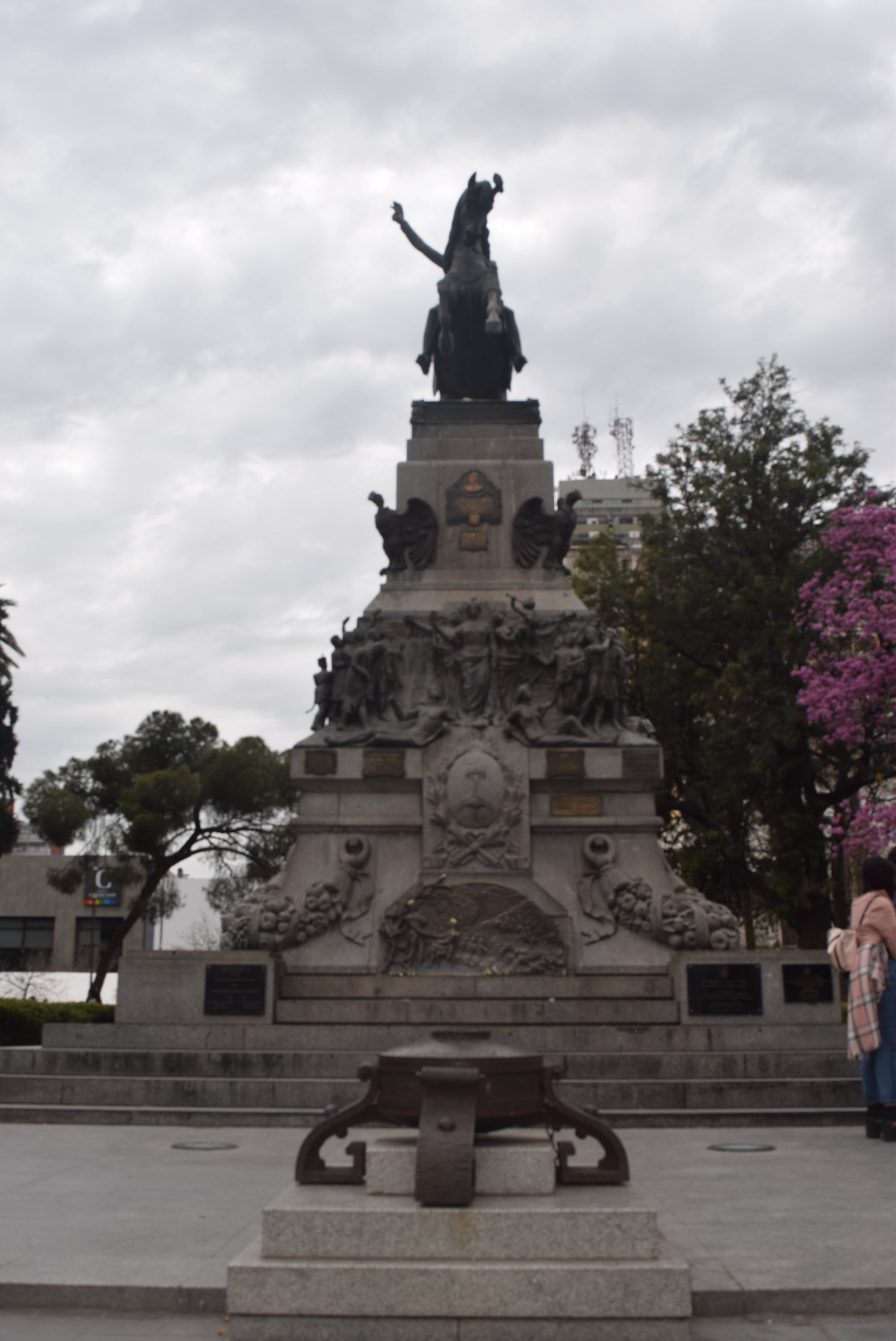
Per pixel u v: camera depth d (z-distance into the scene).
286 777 43.84
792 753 32.91
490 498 20.92
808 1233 7.36
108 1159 10.72
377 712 19.45
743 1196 8.61
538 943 17.75
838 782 33.28
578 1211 5.50
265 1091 13.96
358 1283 5.35
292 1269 5.38
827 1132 12.60
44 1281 6.37
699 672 35.94
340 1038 15.53
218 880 49.69
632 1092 13.77
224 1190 8.97
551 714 19.23
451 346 22.38
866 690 28.77
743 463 34.56
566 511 20.64
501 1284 5.32
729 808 34.75
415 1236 5.50
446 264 23.66
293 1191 5.97
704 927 17.48
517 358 22.67
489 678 19.30
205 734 46.59
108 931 64.88
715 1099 13.72
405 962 17.72
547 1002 16.33
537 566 20.62
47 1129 12.98
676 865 36.47
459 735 18.92
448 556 20.69
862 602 29.06
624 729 19.20
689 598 34.31
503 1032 15.64
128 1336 5.84
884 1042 11.66
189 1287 6.28
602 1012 16.30
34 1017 21.31
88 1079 14.17
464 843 18.38
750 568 33.72
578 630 19.67
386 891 18.33
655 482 36.66
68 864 50.47
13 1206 8.37
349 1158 10.69
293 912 17.86
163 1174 9.79
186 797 41.00
